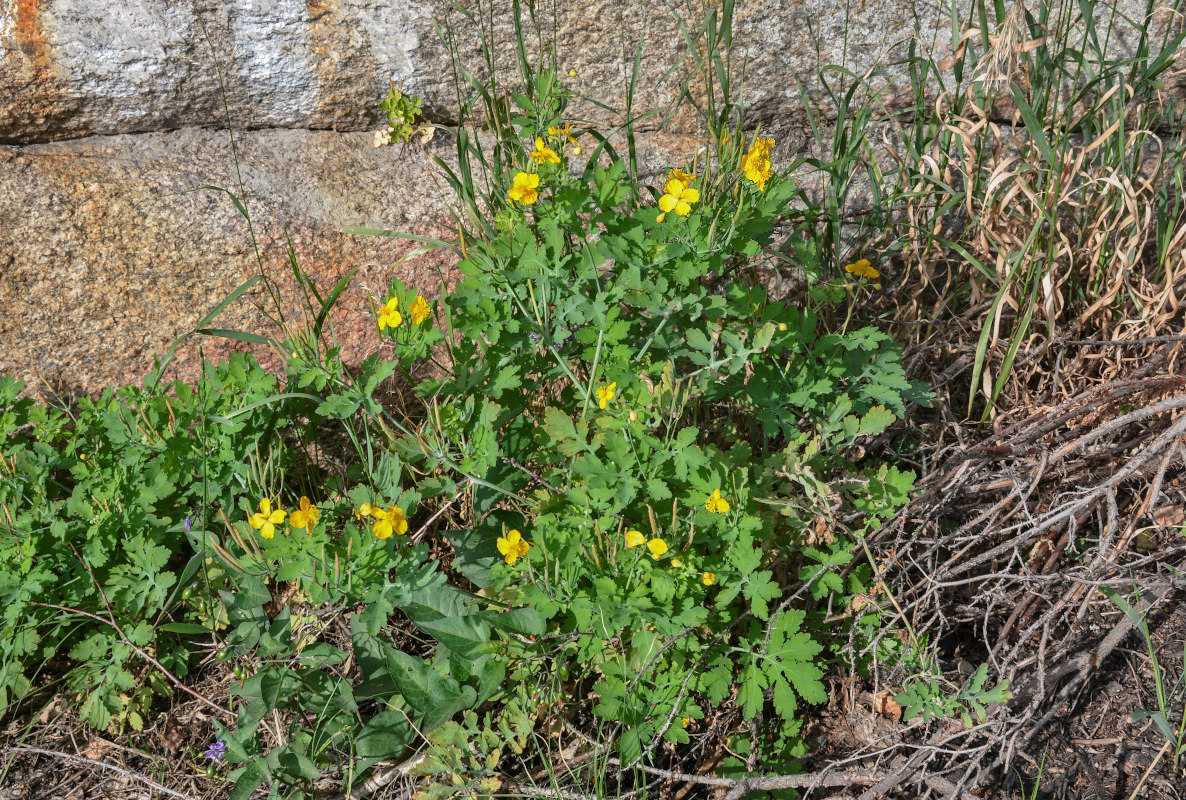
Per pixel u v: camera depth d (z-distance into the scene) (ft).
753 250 3.98
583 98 4.31
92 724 3.88
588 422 3.88
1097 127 4.34
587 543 3.75
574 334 4.10
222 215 4.25
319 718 3.81
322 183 4.34
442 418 3.94
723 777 3.70
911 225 4.33
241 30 4.20
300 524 3.75
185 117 4.30
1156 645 3.99
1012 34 4.06
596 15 4.34
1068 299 4.43
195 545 4.07
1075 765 3.80
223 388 4.12
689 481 3.82
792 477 3.87
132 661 4.03
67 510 4.08
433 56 4.33
